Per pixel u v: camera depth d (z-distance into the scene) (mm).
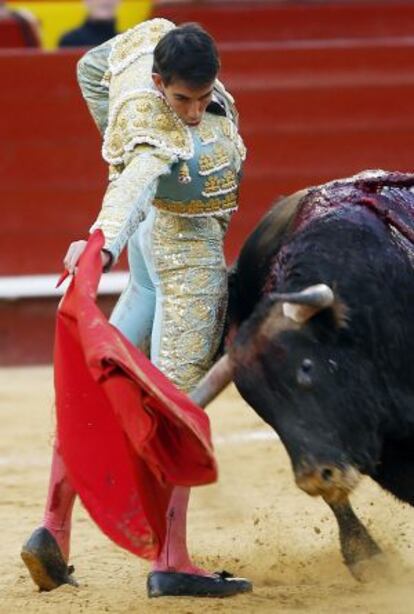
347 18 32688
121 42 11227
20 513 14555
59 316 10414
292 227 11047
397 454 10805
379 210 10664
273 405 10109
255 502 14977
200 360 11211
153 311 11578
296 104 25812
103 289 24344
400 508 14219
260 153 25703
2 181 25000
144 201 10453
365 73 25953
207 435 10031
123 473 10648
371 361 10273
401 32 32812
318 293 9883
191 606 10781
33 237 25062
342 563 12500
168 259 11188
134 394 9836
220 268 11328
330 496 10070
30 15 31297
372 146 26016
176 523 11188
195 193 10938
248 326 10266
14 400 20859
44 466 16828
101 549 13086
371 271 10359
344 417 10086
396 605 10898
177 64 10406
